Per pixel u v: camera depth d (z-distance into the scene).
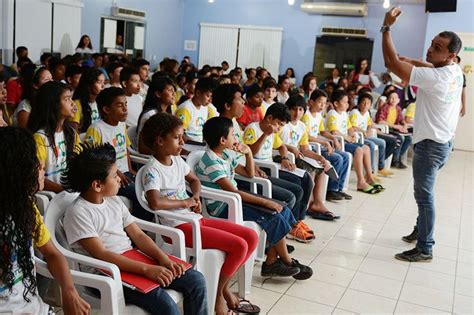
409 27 10.03
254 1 11.07
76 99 3.57
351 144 5.23
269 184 3.17
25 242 1.52
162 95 3.47
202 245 2.37
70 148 2.52
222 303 2.40
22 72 4.16
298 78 11.02
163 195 2.45
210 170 2.84
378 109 6.95
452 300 2.97
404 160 6.80
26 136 1.48
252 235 2.51
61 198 2.00
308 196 3.64
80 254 1.93
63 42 8.68
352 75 9.67
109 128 2.90
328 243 3.70
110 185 1.98
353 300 2.84
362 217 4.41
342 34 10.46
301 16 10.77
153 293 1.87
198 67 11.76
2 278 1.48
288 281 2.98
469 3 8.20
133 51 10.45
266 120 3.54
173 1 11.33
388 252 3.63
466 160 7.91
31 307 1.55
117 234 2.04
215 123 2.82
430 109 3.25
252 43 11.19
